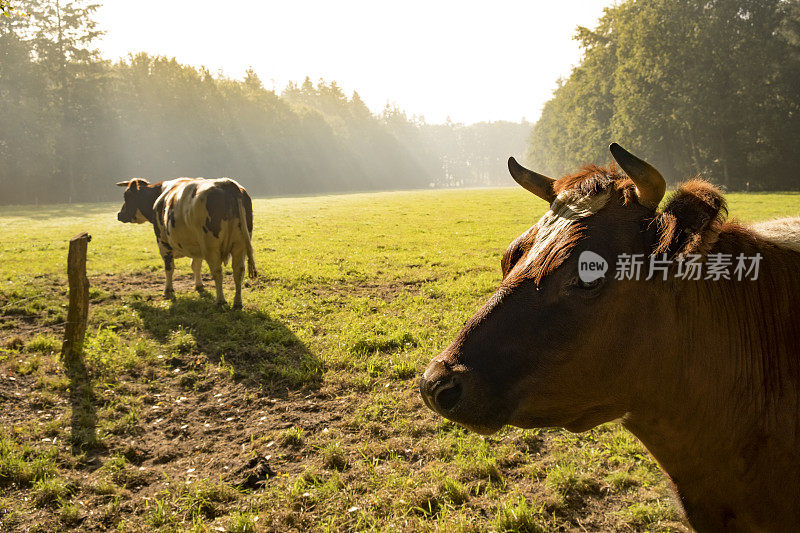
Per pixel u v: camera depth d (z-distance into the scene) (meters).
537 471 4.71
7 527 4.06
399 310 10.07
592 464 4.77
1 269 13.77
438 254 16.00
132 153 70.75
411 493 4.38
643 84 50.88
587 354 2.07
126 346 7.88
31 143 57.50
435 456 5.01
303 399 6.34
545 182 2.46
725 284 2.12
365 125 135.12
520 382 2.09
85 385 6.49
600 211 2.11
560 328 2.06
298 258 15.65
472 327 2.19
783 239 2.29
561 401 2.13
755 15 47.25
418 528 3.97
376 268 14.08
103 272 13.67
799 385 2.06
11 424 5.61
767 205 28.39
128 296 11.04
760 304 2.13
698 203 1.92
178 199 9.98
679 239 1.93
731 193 44.94
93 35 63.16
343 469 4.85
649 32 48.47
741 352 2.09
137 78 73.88
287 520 4.13
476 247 17.19
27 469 4.70
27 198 61.41
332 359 7.36
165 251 10.96
